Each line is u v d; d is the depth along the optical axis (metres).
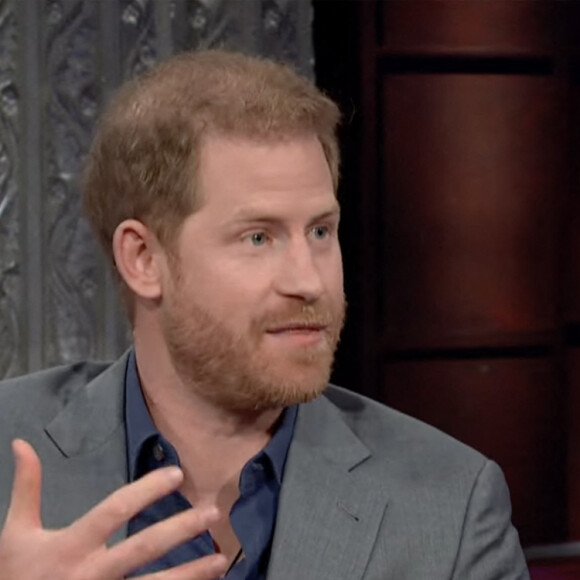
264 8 6.21
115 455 4.05
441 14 6.86
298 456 4.02
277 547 3.84
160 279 3.75
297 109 3.63
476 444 7.14
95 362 4.54
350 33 6.80
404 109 6.86
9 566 3.12
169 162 3.64
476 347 7.07
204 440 3.92
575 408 7.26
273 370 3.57
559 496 7.26
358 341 6.94
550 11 6.98
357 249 6.88
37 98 5.98
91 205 3.96
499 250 7.04
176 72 3.81
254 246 3.58
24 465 3.24
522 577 4.06
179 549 3.85
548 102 7.03
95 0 6.02
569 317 7.17
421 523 3.95
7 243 6.01
